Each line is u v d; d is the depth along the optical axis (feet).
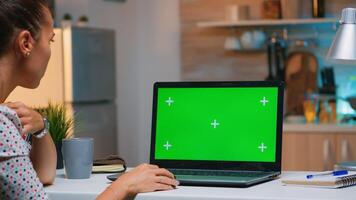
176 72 20.51
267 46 18.97
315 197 6.03
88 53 17.69
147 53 20.79
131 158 20.68
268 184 6.92
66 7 19.27
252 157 7.56
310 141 16.48
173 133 7.93
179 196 6.23
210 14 19.79
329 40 18.62
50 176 7.19
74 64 17.12
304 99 18.33
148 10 20.72
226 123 7.73
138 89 20.89
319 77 18.56
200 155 7.78
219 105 7.80
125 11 20.44
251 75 19.39
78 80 17.25
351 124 16.37
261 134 7.57
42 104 9.15
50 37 6.03
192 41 20.04
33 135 7.06
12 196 5.12
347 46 8.23
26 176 5.13
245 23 18.42
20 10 5.66
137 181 6.08
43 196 5.23
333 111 17.28
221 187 6.72
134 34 20.74
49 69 9.20
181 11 20.13
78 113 16.97
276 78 18.54
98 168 8.29
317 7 18.19
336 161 16.26
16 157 5.09
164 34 20.58
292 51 18.81
